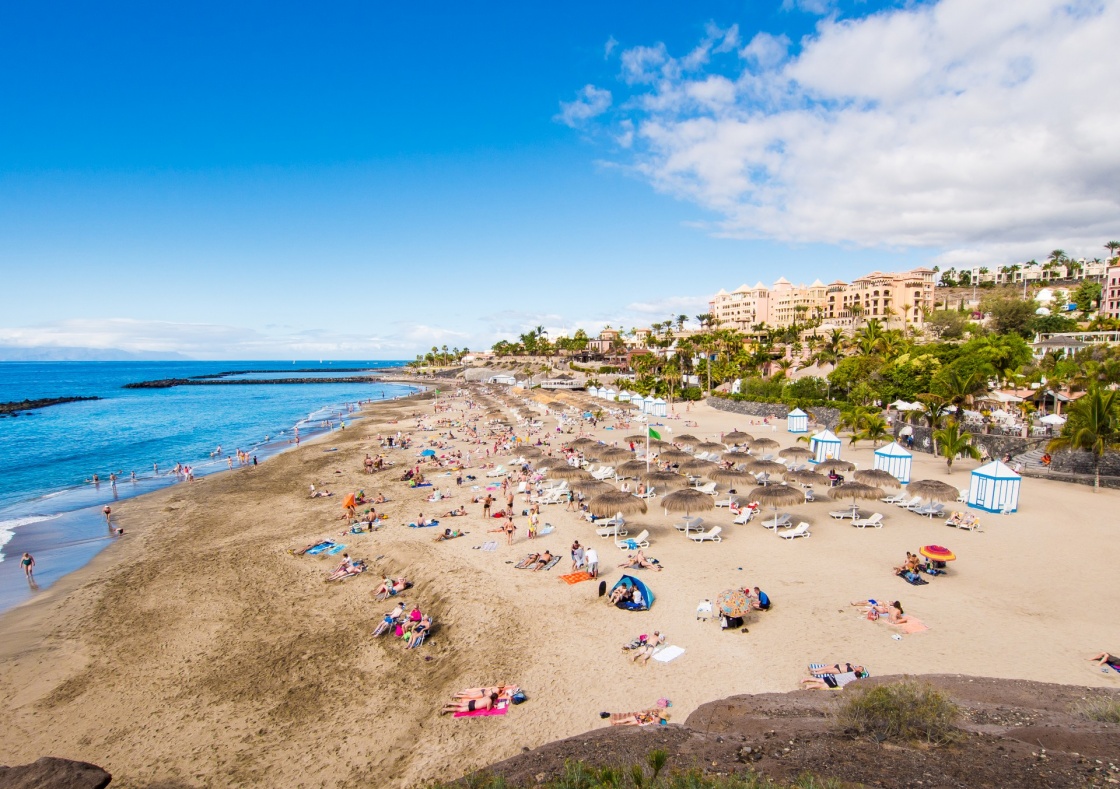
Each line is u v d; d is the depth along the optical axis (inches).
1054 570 741.3
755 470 1141.1
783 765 321.7
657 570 772.0
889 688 380.5
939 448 1491.1
